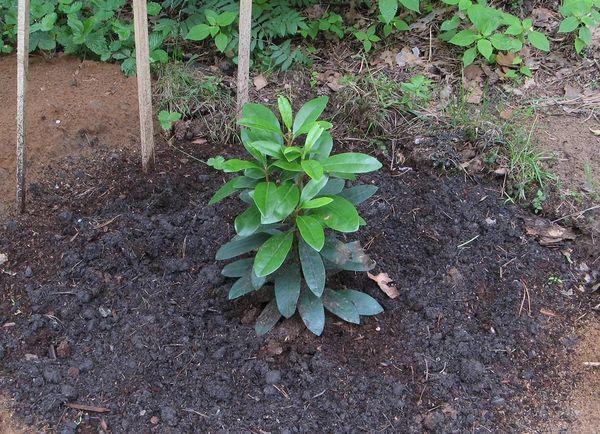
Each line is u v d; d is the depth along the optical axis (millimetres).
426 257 2973
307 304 2564
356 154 2295
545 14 4184
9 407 2395
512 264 2969
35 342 2588
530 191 3271
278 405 2412
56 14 3631
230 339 2613
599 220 3113
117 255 2871
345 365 2543
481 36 3748
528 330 2717
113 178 3258
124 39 3635
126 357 2545
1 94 3475
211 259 2896
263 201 2168
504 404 2467
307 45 4043
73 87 3570
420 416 2408
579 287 2908
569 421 2426
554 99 3736
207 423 2354
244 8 3092
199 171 3340
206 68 3863
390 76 3861
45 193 3148
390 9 3717
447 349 2617
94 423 2355
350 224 2230
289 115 2410
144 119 3096
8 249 2900
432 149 3430
